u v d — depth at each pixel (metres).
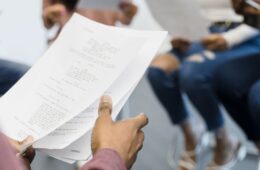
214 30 1.82
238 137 2.27
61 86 0.80
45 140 0.74
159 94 2.07
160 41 0.81
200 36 1.64
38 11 2.28
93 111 0.76
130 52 0.79
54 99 0.79
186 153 2.08
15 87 0.84
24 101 0.81
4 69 1.60
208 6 1.71
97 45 0.83
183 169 2.06
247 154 2.25
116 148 0.68
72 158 0.74
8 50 2.24
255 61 1.77
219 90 1.87
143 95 3.10
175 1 1.60
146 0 1.69
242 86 1.75
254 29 1.67
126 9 1.89
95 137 0.70
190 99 1.96
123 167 0.66
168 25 1.66
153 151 2.32
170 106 2.07
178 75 2.01
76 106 0.76
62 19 1.72
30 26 2.27
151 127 2.62
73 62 0.83
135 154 0.73
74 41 0.85
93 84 0.78
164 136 2.51
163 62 2.02
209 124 1.97
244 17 1.57
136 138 0.73
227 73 1.80
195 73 1.89
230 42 1.73
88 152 0.73
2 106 0.82
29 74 0.85
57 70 0.83
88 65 0.81
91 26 0.86
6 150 0.45
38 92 0.81
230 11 1.69
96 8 1.77
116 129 0.71
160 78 2.01
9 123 0.78
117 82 0.78
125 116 2.13
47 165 1.97
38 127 0.76
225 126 2.15
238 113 1.83
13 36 2.28
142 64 0.79
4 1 2.28
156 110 2.88
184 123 2.09
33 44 2.25
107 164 0.64
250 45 1.87
